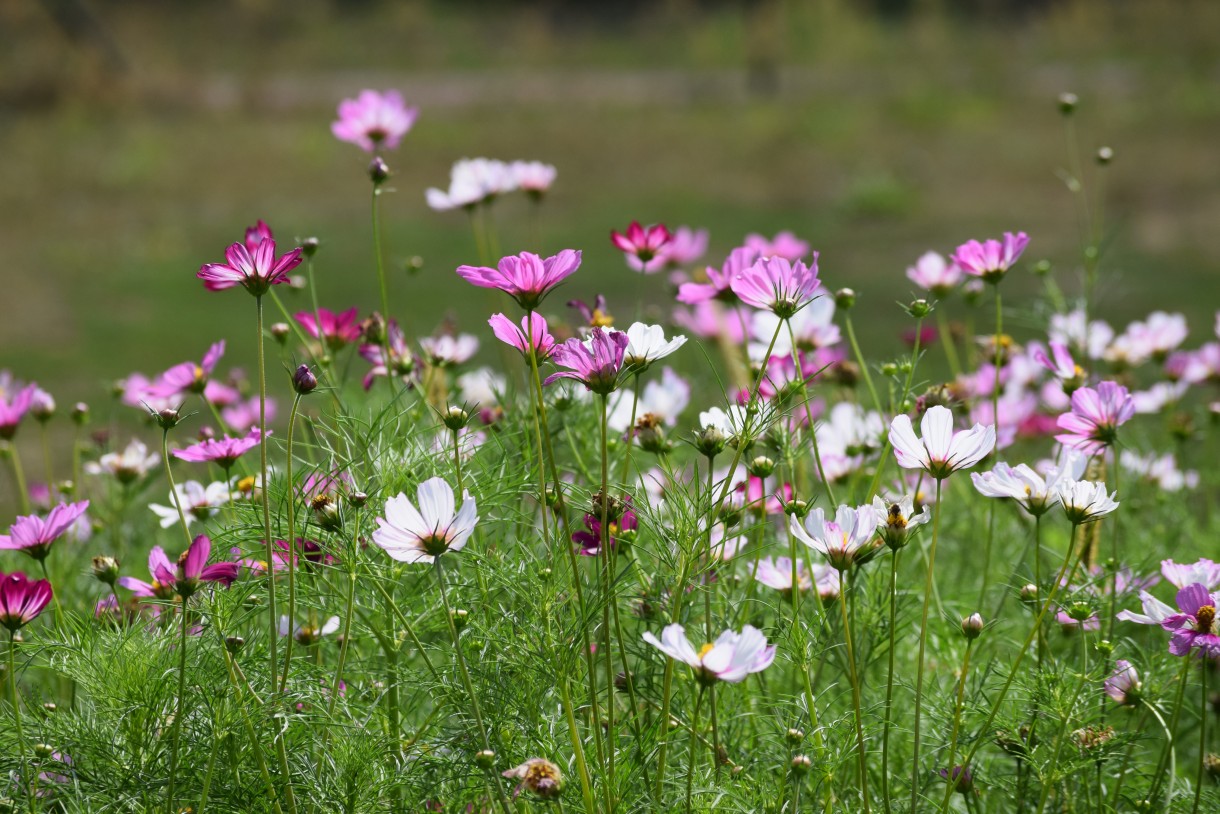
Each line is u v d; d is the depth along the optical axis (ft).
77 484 10.84
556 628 8.70
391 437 9.24
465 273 8.39
